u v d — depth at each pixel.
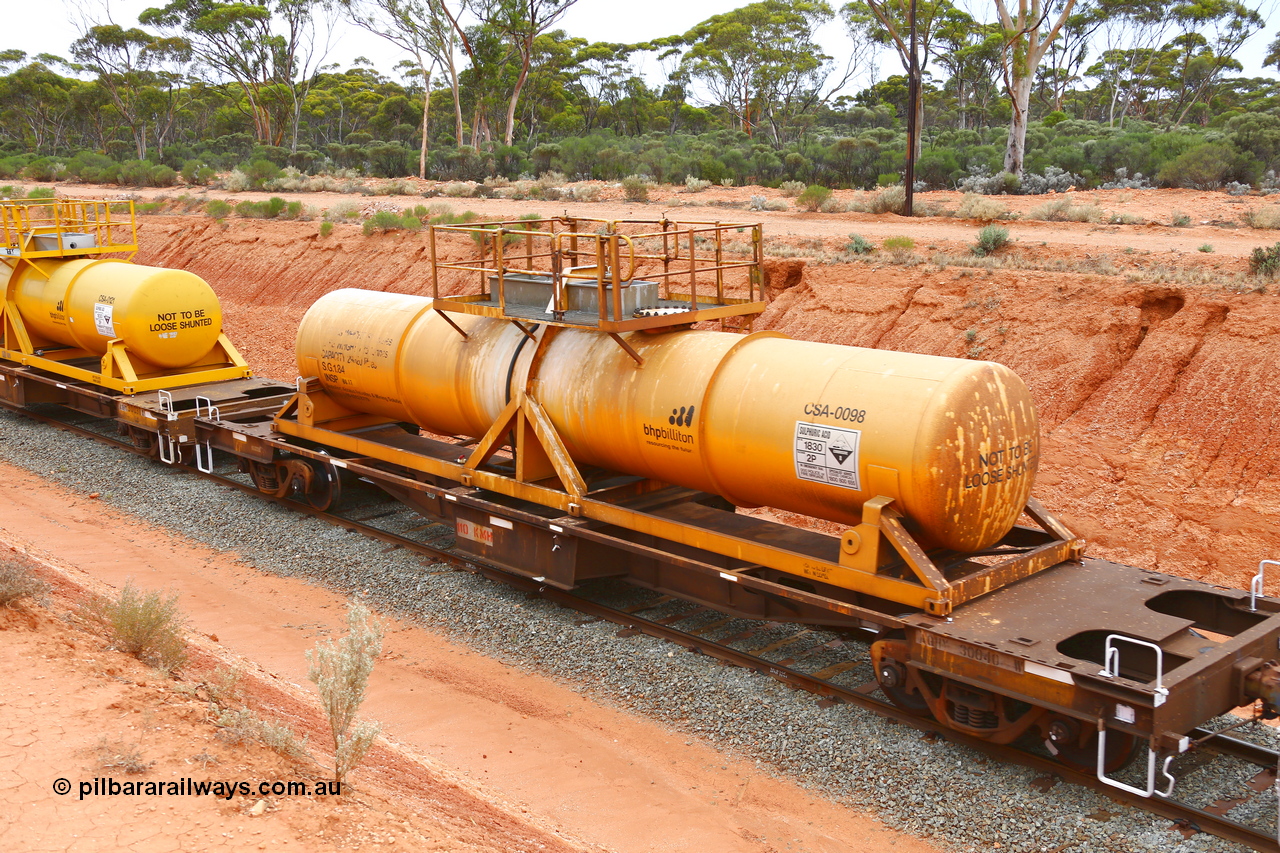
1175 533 12.72
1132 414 14.77
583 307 10.58
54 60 97.81
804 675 9.34
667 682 9.55
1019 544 9.93
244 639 10.66
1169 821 7.13
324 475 14.34
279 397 16.97
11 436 18.77
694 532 9.74
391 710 9.23
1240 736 8.38
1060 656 7.25
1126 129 52.00
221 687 7.33
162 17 77.56
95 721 6.34
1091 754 7.63
